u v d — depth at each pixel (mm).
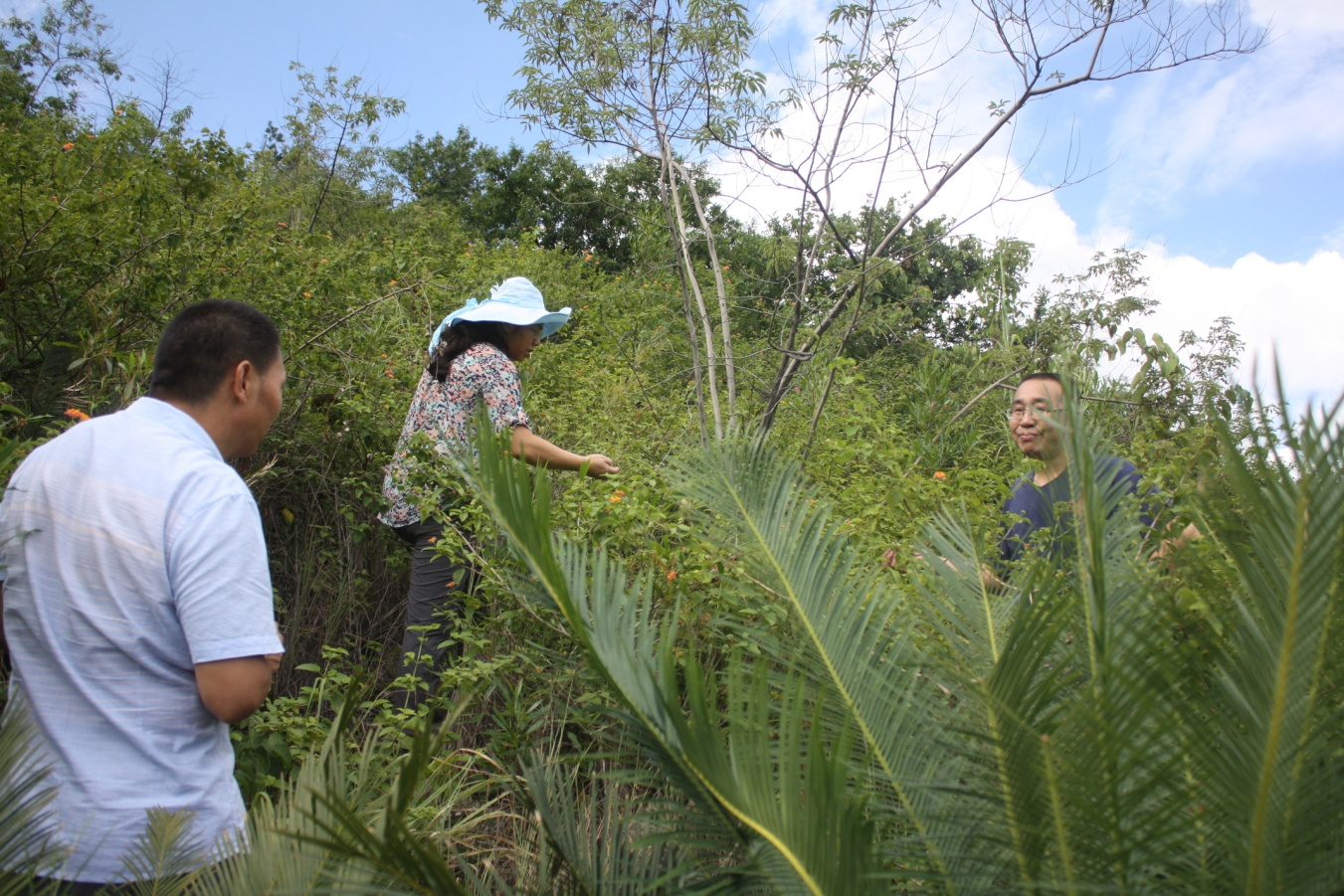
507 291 3617
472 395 3342
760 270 6383
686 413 4969
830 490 3371
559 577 1391
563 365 5684
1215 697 1309
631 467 3850
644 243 7535
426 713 2633
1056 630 1428
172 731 1683
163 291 4047
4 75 12891
